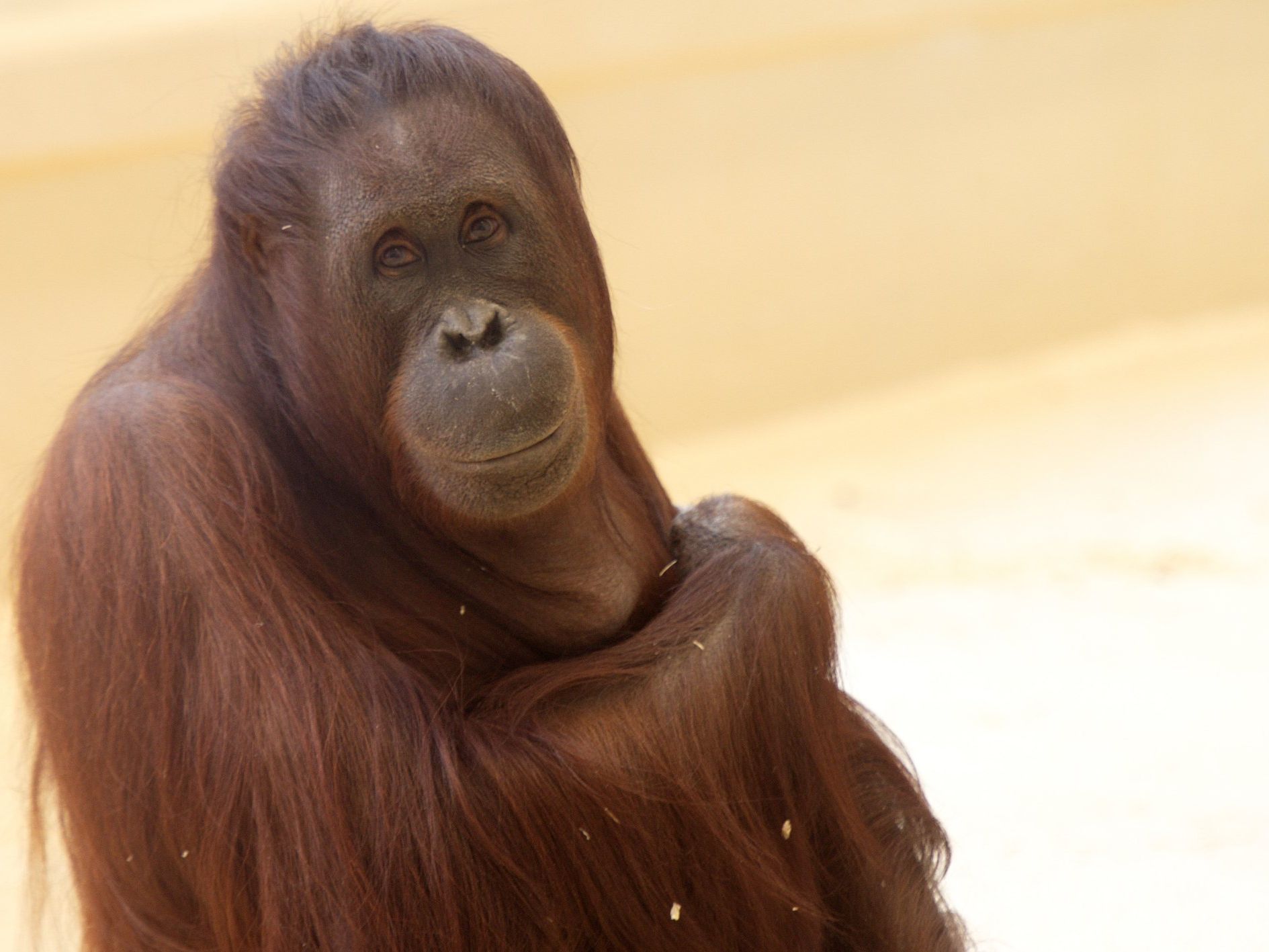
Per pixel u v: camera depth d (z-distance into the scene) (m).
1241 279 26.62
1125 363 24.86
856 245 23.95
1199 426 21.45
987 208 24.75
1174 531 17.44
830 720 6.84
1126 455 20.52
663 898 6.33
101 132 19.70
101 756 6.33
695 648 6.45
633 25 22.02
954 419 22.89
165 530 6.12
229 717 5.95
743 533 7.43
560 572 7.07
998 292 25.05
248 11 20.80
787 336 23.73
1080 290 25.62
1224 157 26.09
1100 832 10.95
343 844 5.87
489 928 6.07
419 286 6.42
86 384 7.36
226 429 6.45
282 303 6.62
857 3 23.16
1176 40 25.45
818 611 6.74
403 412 6.39
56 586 6.41
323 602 6.26
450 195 6.34
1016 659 14.28
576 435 6.48
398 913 5.93
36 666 6.67
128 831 6.39
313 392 6.70
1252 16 25.81
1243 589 15.59
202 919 6.49
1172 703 13.12
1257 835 10.75
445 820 5.97
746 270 23.31
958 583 16.39
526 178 6.59
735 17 22.50
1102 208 25.52
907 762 7.89
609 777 6.16
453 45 6.61
